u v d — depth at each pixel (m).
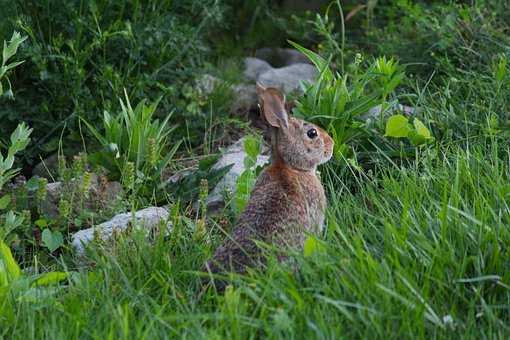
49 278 8.80
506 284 8.12
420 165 10.87
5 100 13.05
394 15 15.12
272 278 8.08
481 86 12.13
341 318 7.78
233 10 16.80
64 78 13.04
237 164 11.80
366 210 9.80
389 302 7.72
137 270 9.02
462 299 7.97
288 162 9.23
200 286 8.62
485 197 9.38
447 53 13.56
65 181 10.83
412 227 8.91
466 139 11.06
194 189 11.41
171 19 13.53
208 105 14.06
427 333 7.66
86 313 8.24
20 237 10.65
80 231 10.40
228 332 7.53
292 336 7.47
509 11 13.88
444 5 14.87
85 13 13.32
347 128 11.49
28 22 13.02
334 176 10.92
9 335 8.14
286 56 16.27
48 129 13.21
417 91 12.16
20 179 12.85
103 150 11.60
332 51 13.74
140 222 10.27
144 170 11.60
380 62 11.81
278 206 8.79
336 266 8.20
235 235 8.75
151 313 8.13
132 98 13.28
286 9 16.91
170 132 12.98
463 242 8.55
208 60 15.48
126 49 13.21
